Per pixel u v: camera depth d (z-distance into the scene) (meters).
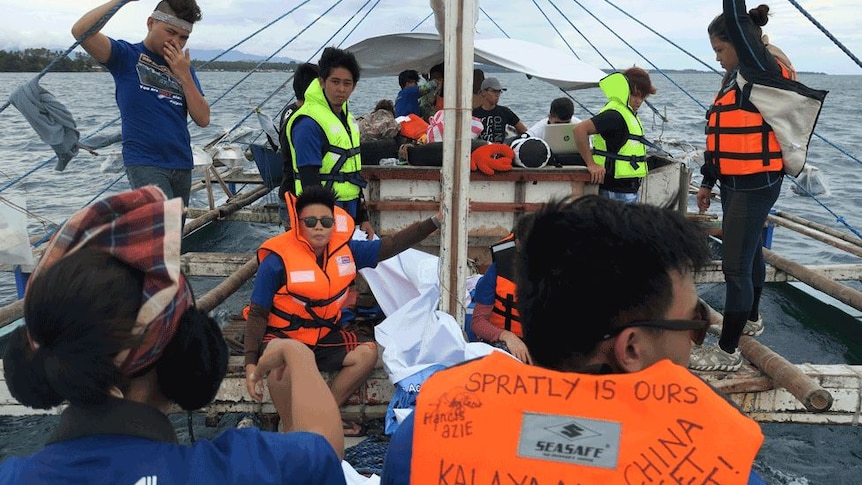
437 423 0.93
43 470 0.89
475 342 3.51
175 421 3.91
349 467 2.28
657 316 0.93
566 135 5.09
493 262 3.39
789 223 7.14
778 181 3.17
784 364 3.43
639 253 0.92
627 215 0.96
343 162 4.04
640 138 4.75
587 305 0.93
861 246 6.55
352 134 4.14
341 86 3.97
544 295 0.95
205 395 1.03
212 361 1.02
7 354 0.96
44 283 0.90
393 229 4.59
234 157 8.22
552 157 4.90
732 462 0.83
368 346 3.33
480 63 8.77
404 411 2.92
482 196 4.54
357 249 3.34
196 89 3.87
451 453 0.90
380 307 4.12
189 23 3.67
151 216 0.94
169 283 0.92
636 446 0.84
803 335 5.44
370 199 4.56
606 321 0.93
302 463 1.02
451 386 0.97
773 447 3.72
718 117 3.26
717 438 0.84
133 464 0.90
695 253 0.95
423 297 3.50
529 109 30.56
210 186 8.33
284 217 4.68
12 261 3.97
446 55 3.01
